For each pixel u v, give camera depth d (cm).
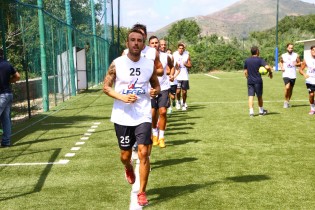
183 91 1322
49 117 1232
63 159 695
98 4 2956
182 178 568
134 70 463
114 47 3362
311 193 498
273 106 1379
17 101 1302
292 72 1302
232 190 512
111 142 834
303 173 583
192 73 4400
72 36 2088
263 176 571
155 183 547
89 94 2033
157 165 641
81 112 1335
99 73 2741
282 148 746
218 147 763
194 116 1180
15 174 608
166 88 763
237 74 3809
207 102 1541
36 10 1393
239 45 4938
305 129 936
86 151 753
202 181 552
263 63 1117
